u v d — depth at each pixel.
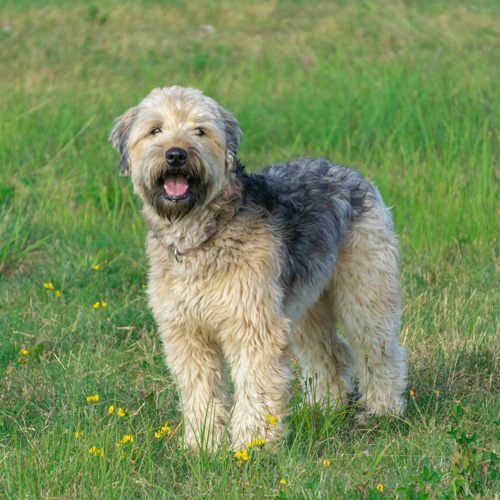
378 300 9.48
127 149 8.68
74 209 16.61
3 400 9.55
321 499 7.02
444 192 15.26
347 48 27.62
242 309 8.00
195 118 8.23
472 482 7.09
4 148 18.00
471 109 19.16
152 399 9.41
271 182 9.05
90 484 7.36
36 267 14.02
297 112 21.05
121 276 13.46
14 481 7.47
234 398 8.66
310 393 9.98
